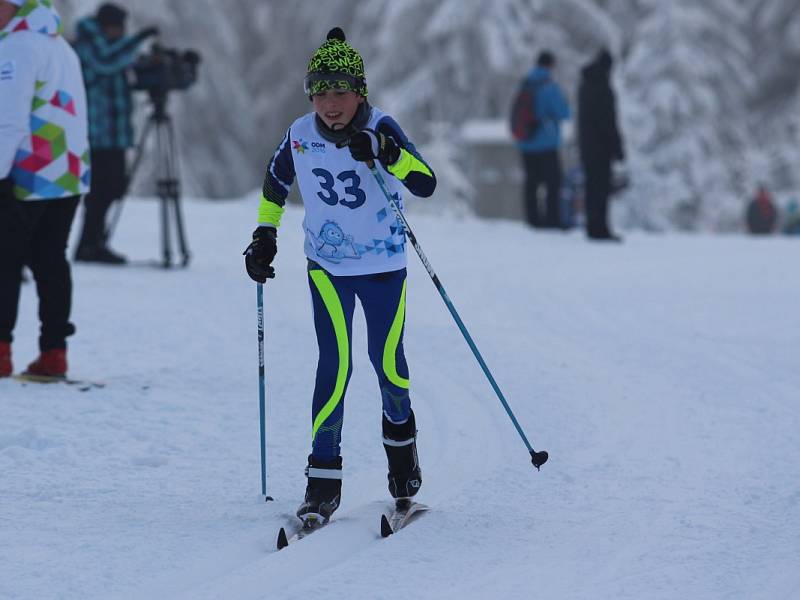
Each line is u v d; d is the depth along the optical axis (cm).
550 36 11425
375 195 1344
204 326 2684
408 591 1135
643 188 10575
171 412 1898
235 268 3666
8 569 1177
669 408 1944
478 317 2834
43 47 1927
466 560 1232
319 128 1330
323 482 1359
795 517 1367
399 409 1391
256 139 13212
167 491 1493
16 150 1928
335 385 1373
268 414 1914
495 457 1673
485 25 11112
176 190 3606
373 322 1388
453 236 4716
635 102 10831
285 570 1198
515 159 8444
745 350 2423
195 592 1130
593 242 4650
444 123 10550
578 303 3053
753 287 3338
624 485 1516
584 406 1966
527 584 1159
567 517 1387
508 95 11275
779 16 12706
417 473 1399
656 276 3588
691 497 1457
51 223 2008
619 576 1184
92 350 2388
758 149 12475
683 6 11281
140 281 3294
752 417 1873
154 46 3494
